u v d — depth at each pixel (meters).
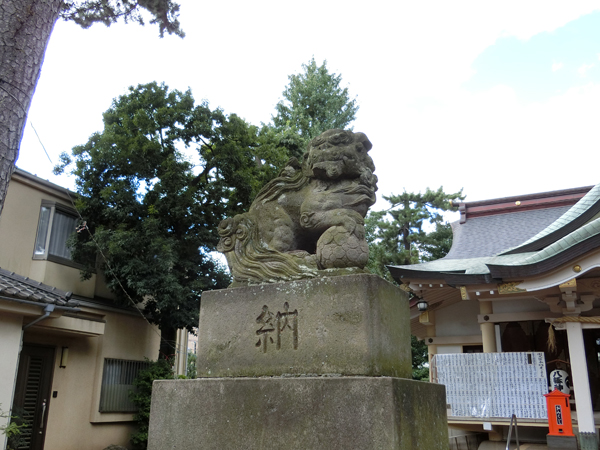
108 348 11.66
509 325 11.38
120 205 11.60
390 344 3.12
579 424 7.95
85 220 11.59
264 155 13.50
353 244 3.25
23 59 3.67
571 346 8.33
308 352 3.05
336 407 2.76
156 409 3.33
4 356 8.04
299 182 3.77
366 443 2.64
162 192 11.87
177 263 11.98
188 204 12.05
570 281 8.19
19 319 8.38
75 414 10.59
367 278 3.00
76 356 10.80
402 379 2.84
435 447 3.09
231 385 3.12
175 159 12.24
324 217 3.43
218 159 12.17
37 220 11.27
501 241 13.90
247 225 3.73
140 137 11.67
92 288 12.21
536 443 9.17
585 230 8.48
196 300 12.31
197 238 12.04
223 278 12.86
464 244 14.38
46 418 9.88
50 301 8.45
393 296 3.29
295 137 16.97
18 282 8.80
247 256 3.63
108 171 12.00
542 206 15.10
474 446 10.02
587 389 8.05
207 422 3.12
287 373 3.08
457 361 9.33
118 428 11.69
